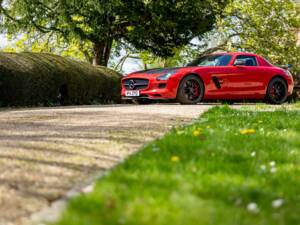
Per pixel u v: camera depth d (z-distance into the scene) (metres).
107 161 3.54
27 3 16.89
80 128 5.50
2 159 3.43
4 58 10.77
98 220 1.99
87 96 13.59
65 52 27.22
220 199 2.40
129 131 5.25
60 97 12.59
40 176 2.98
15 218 2.20
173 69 10.77
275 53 24.56
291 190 2.72
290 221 2.13
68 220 1.98
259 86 11.78
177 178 2.76
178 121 6.59
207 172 3.02
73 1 16.41
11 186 2.71
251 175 3.03
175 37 19.91
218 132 4.87
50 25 18.55
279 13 24.81
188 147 3.88
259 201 2.42
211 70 10.95
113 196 2.36
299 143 4.40
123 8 17.98
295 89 23.52
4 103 10.55
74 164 3.38
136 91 10.83
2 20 18.25
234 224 2.01
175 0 18.61
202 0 19.12
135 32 18.64
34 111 8.23
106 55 20.58
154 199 2.32
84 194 2.40
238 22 25.05
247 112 7.70
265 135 4.78
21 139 4.51
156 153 3.59
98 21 17.89
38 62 11.71
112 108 9.16
